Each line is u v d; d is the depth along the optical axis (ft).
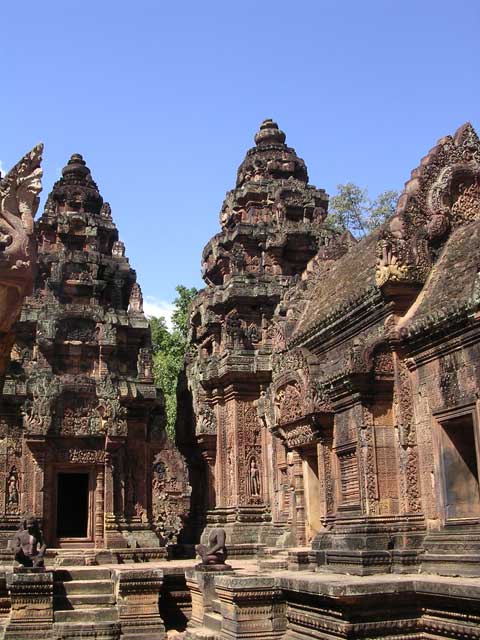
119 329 94.58
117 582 60.34
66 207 103.40
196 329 102.22
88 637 57.47
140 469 89.92
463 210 53.52
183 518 102.32
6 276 29.22
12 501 83.35
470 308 41.98
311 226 94.43
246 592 46.19
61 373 89.30
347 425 51.55
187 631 53.42
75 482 100.37
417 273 50.52
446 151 54.19
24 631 56.65
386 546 46.88
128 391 89.76
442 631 38.37
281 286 90.38
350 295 57.93
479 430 42.04
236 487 84.43
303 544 64.18
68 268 96.07
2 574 58.95
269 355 86.89
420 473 47.67
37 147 31.04
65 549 82.43
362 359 49.29
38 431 83.25
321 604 42.04
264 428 85.56
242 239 94.58
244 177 102.32
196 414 95.20
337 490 52.75
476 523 43.19
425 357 47.37
